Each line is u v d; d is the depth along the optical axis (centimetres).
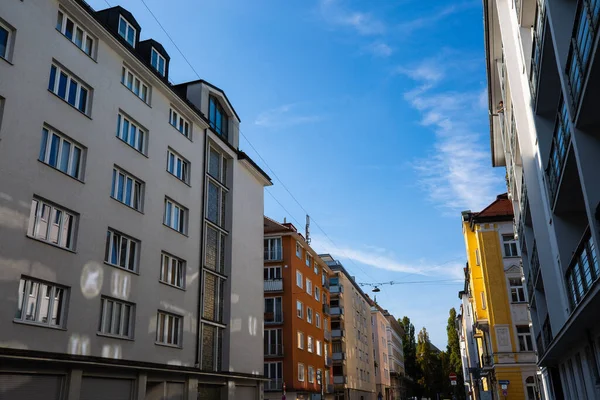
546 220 1784
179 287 2258
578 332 1412
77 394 1547
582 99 953
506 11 1930
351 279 6194
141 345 1939
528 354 3378
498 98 2528
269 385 3716
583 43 918
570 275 1418
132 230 1981
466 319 6144
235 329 2730
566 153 1156
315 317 4444
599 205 961
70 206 1675
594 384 1421
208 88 2809
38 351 1458
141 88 2194
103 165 1858
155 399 2000
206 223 2616
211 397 2455
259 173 3256
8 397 1350
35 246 1519
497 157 3102
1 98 1478
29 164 1530
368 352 6838
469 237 3978
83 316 1664
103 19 2138
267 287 3953
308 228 5025
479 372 4231
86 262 1709
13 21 1538
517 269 3575
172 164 2378
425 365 8844
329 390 4559
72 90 1781
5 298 1395
